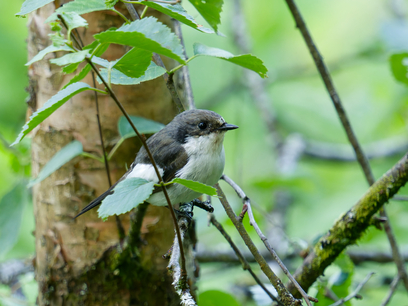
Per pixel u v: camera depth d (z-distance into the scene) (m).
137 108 7.41
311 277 7.27
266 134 15.44
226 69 15.36
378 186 6.88
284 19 16.27
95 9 4.66
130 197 4.43
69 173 7.34
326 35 17.08
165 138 7.48
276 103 16.73
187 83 7.74
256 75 15.64
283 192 13.13
